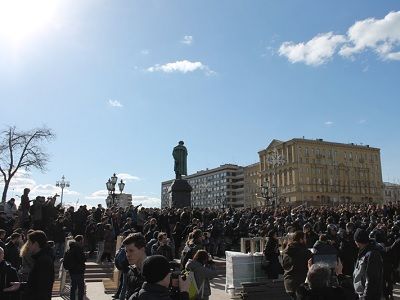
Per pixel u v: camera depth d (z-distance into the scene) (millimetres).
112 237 19750
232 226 23234
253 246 13695
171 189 31969
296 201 107062
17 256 10086
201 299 7582
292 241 8914
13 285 6543
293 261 8594
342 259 12617
